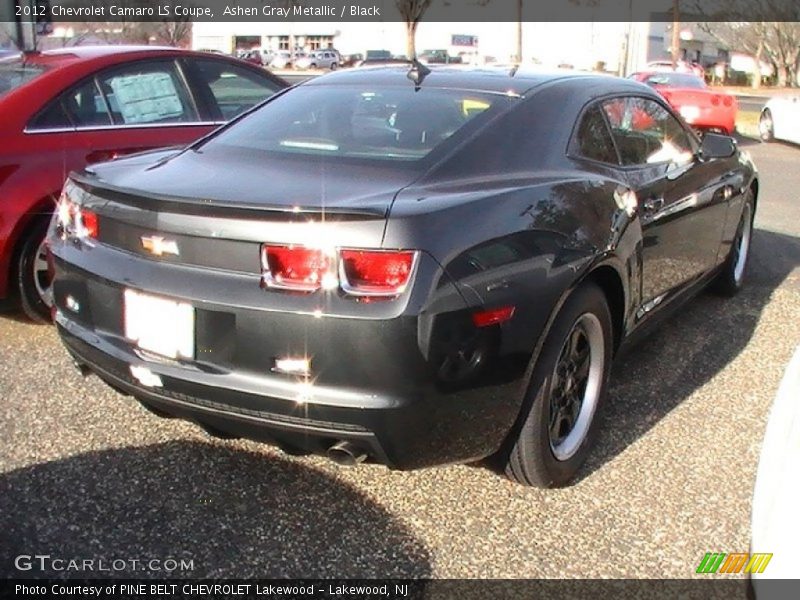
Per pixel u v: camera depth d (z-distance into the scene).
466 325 2.68
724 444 3.71
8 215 4.61
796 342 5.00
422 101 3.59
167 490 3.23
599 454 3.59
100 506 3.11
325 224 2.61
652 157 4.24
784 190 10.40
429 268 2.62
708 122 15.31
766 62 61.28
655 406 4.07
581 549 2.94
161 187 2.97
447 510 3.15
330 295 2.60
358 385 2.61
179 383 2.80
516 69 4.09
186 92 5.55
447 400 2.69
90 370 3.29
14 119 4.71
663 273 4.25
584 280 3.25
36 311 4.83
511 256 2.85
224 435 3.04
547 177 3.30
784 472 2.09
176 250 2.81
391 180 3.01
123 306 2.96
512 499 3.23
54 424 3.72
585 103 3.79
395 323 2.56
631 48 45.50
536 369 3.04
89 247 3.10
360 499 3.21
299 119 3.64
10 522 2.99
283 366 2.66
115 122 5.13
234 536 2.97
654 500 3.25
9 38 9.45
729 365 4.61
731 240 5.36
